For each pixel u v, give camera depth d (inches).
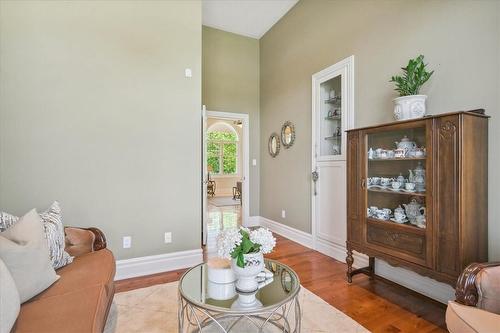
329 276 111.0
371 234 95.9
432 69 89.7
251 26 188.2
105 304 58.6
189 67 124.0
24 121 98.6
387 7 105.1
